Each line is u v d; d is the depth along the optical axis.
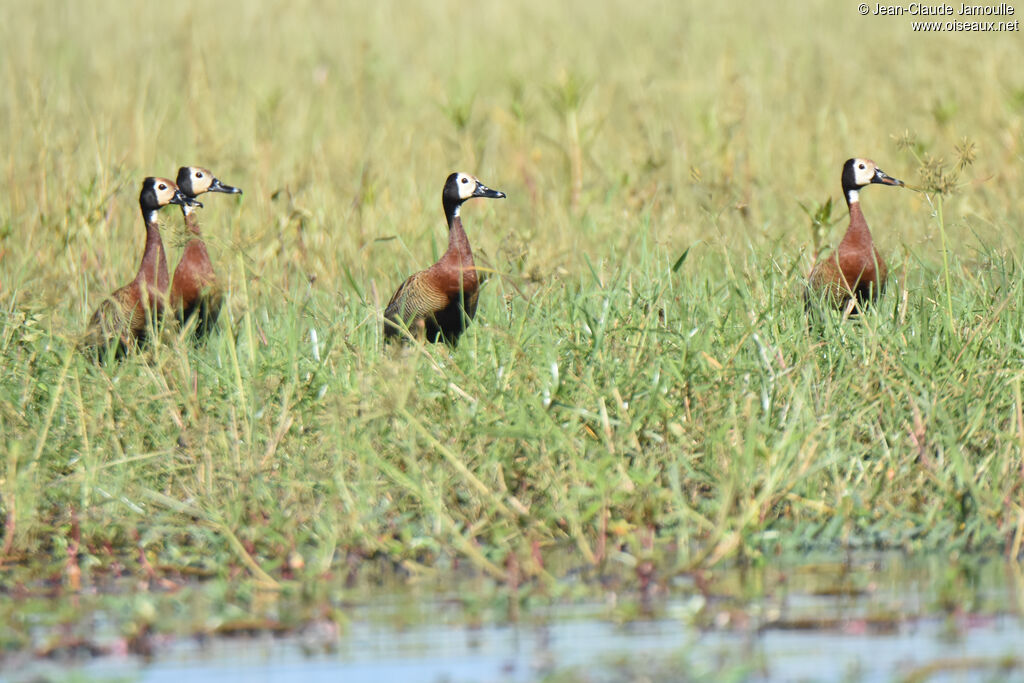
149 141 35.31
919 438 17.66
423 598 14.87
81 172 31.56
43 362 20.84
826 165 35.25
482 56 48.72
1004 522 16.45
